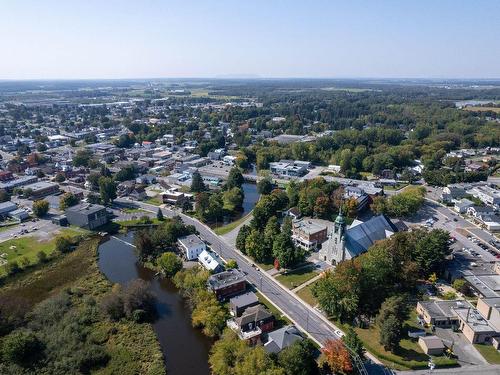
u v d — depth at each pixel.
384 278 123.00
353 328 110.31
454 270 136.00
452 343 102.25
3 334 109.00
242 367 89.44
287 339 99.44
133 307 120.00
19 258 158.38
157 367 98.62
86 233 184.00
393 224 167.12
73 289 134.00
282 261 143.75
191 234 172.62
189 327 117.06
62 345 104.31
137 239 158.75
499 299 112.31
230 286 127.62
